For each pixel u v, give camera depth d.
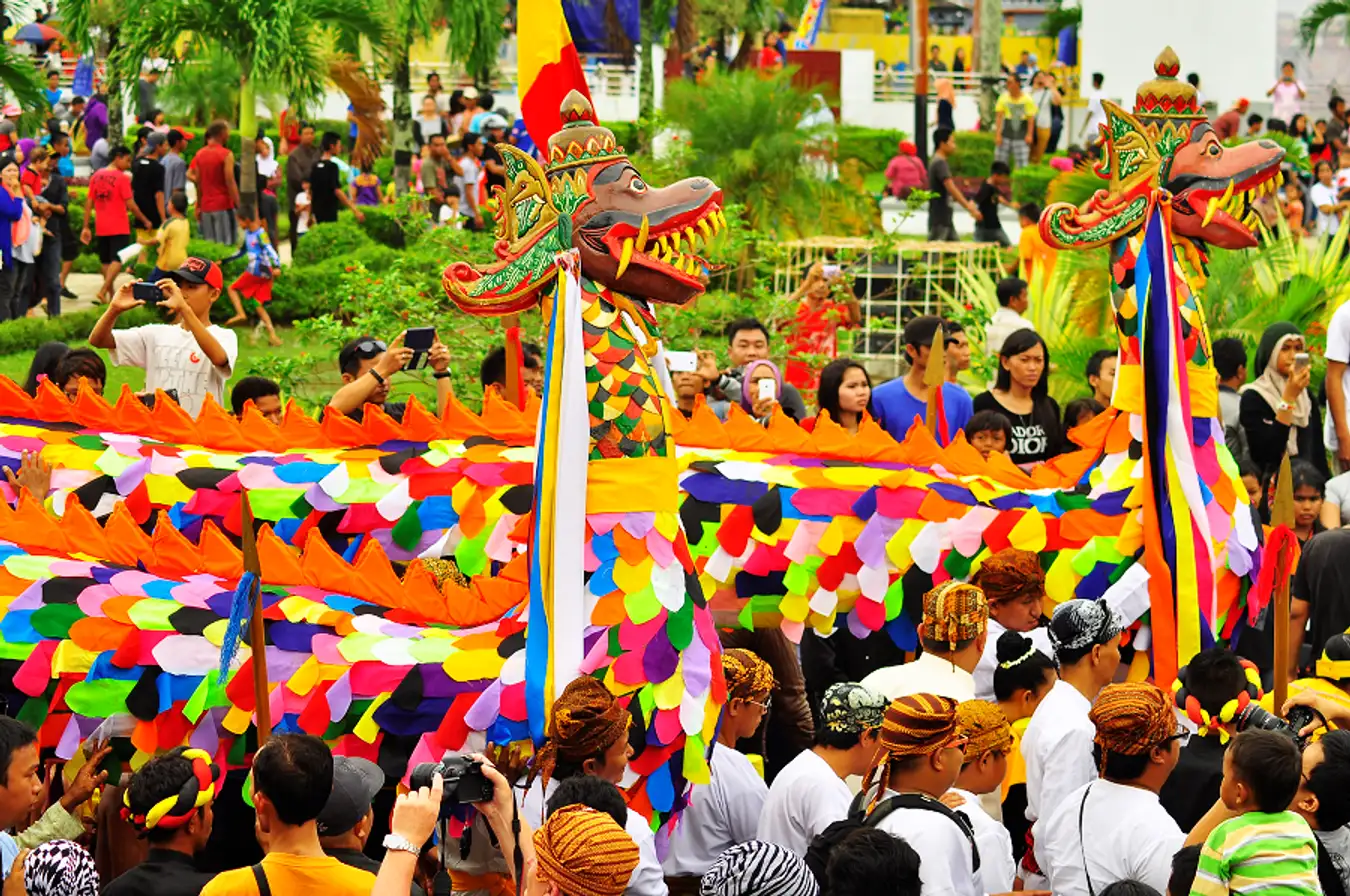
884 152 32.28
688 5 34.19
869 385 10.70
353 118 29.50
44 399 9.23
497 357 10.94
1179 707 7.71
